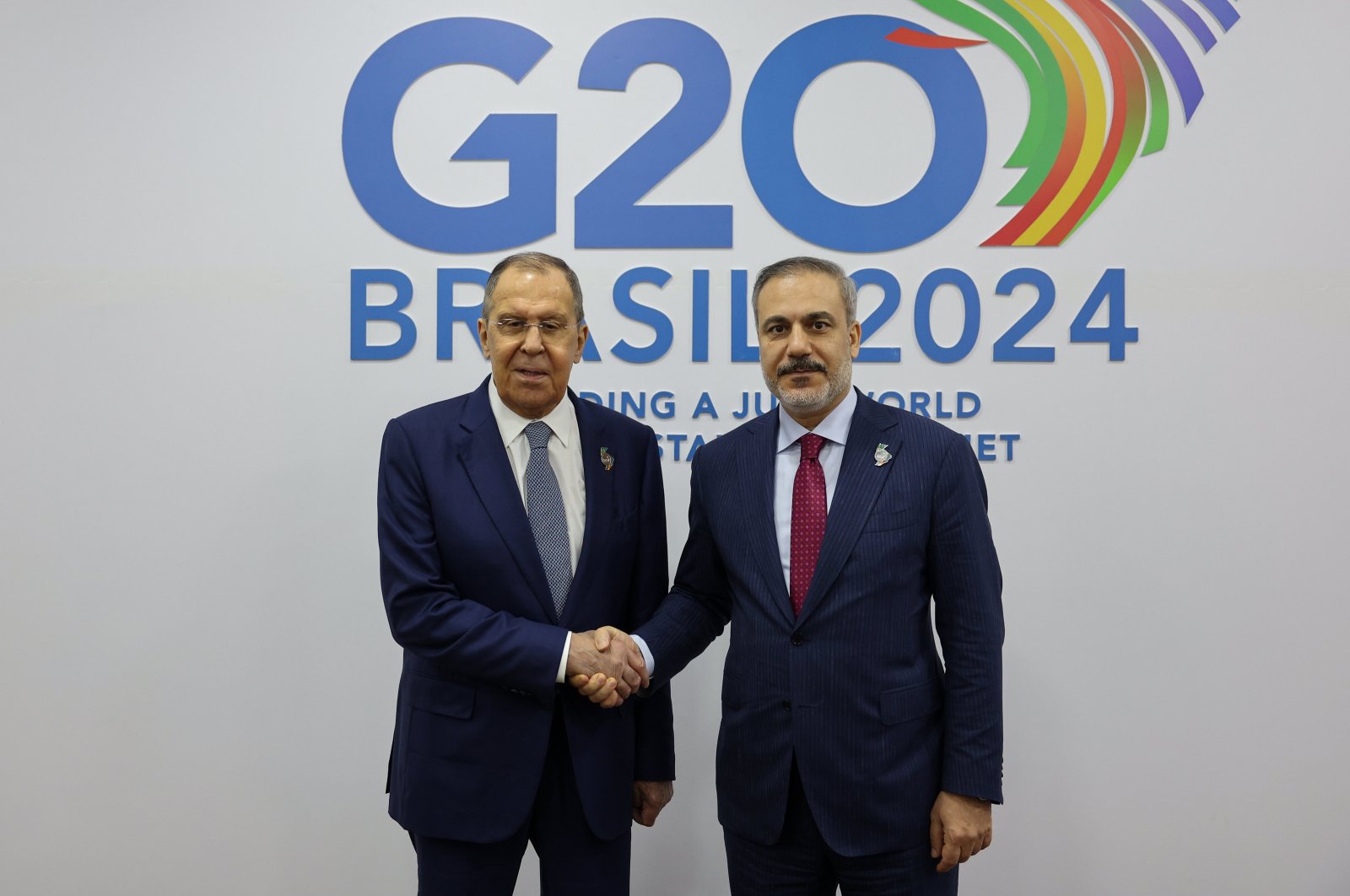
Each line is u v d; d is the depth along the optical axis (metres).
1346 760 2.15
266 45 2.24
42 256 2.26
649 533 1.76
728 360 2.20
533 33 2.21
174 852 2.24
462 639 1.53
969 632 1.52
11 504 2.25
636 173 2.21
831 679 1.50
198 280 2.24
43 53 2.26
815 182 2.20
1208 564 2.16
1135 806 2.16
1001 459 2.18
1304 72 2.15
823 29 2.19
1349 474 2.15
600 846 1.65
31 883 2.24
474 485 1.62
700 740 2.21
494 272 1.68
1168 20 2.17
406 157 2.23
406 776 1.61
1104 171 2.17
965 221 2.18
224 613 2.24
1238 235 2.16
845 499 1.55
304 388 2.23
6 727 2.25
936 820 1.51
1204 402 2.16
